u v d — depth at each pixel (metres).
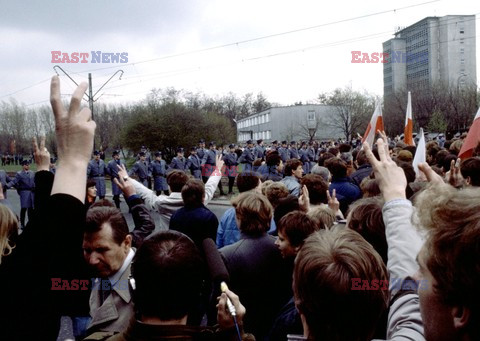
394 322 1.67
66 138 1.24
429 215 1.16
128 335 1.56
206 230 4.15
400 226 1.86
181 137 35.41
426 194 1.22
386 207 1.94
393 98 52.00
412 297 1.73
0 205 1.87
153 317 1.59
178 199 4.89
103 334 1.73
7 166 58.47
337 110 64.75
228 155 21.34
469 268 0.99
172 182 4.98
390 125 50.69
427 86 52.72
